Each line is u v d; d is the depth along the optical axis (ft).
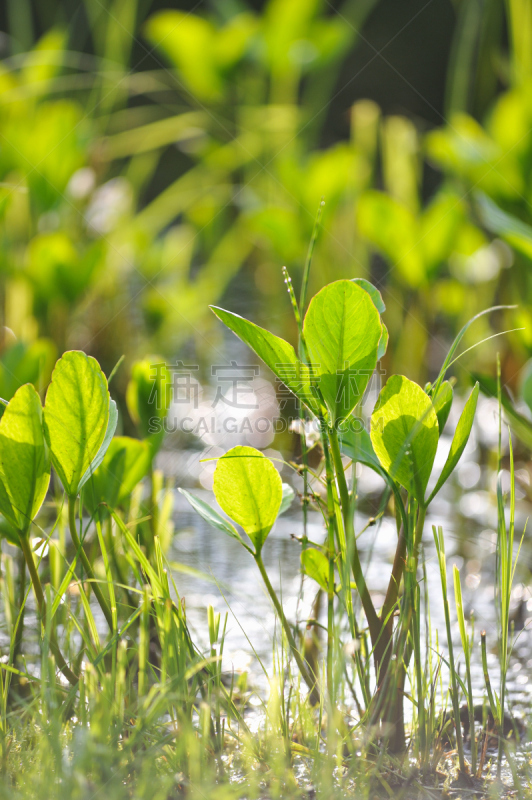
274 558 5.07
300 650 4.32
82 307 9.11
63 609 4.41
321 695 4.17
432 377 8.71
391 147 9.57
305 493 4.23
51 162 8.18
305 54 10.12
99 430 4.16
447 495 6.51
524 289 7.08
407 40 19.54
